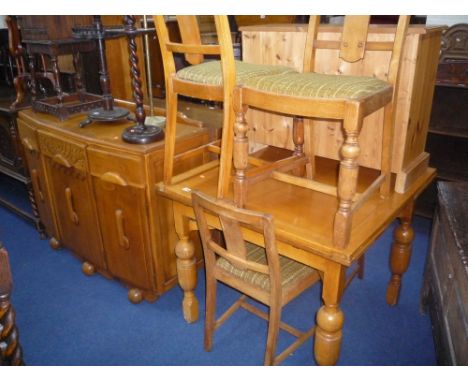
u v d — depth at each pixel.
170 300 2.20
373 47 1.56
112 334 1.97
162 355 1.85
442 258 1.69
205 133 2.10
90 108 2.39
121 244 2.08
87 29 2.01
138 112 1.92
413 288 2.27
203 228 1.55
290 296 1.56
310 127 1.75
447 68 2.52
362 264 2.29
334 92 1.26
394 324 2.02
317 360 1.58
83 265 2.40
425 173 1.86
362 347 1.88
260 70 1.59
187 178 1.86
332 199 1.66
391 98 1.43
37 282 2.36
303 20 3.11
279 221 1.49
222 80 1.49
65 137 2.10
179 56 3.07
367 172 1.89
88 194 2.10
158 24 1.58
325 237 1.38
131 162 1.83
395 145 1.64
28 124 2.34
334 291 1.43
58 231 2.48
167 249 2.08
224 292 2.28
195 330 1.99
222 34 1.36
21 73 2.59
